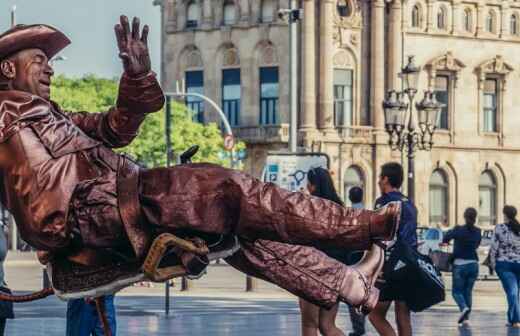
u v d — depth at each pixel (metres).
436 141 103.88
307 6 99.81
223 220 9.08
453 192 104.88
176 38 105.38
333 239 9.05
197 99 104.88
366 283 9.47
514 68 107.50
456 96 105.19
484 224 106.50
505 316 35.03
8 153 9.21
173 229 9.12
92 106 102.81
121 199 9.11
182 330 27.84
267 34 101.12
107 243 9.18
